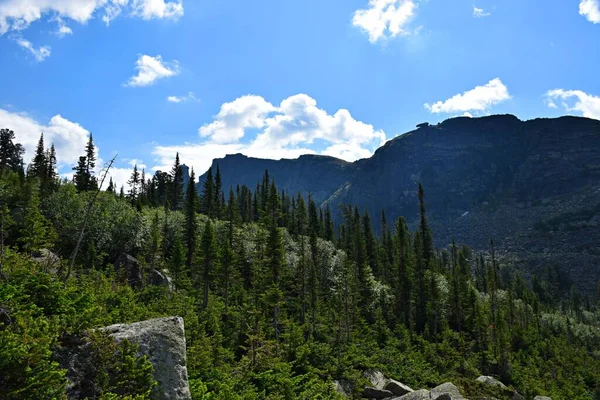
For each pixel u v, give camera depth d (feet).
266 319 147.43
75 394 31.68
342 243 352.49
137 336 37.32
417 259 262.67
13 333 29.81
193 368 69.36
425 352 175.22
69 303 42.34
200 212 339.36
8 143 344.90
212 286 187.93
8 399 26.35
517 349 234.38
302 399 80.79
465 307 238.48
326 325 160.76
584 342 322.96
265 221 268.00
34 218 118.52
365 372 129.39
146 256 200.13
